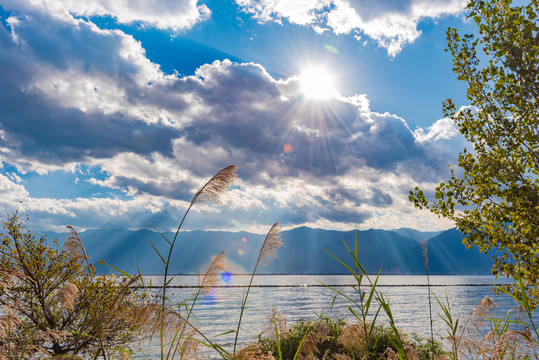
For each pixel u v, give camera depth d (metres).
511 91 7.65
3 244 12.20
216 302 84.31
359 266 3.75
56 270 11.30
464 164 8.22
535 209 7.07
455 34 8.52
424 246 4.63
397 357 4.35
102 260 11.35
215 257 3.79
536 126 7.39
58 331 3.79
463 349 4.04
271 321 5.34
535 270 6.79
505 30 7.66
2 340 3.29
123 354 3.82
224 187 3.49
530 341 3.45
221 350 3.42
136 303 3.38
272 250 3.93
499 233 7.62
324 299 89.81
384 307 3.69
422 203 8.51
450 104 8.66
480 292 118.75
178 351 3.37
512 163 7.55
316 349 4.66
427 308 66.69
